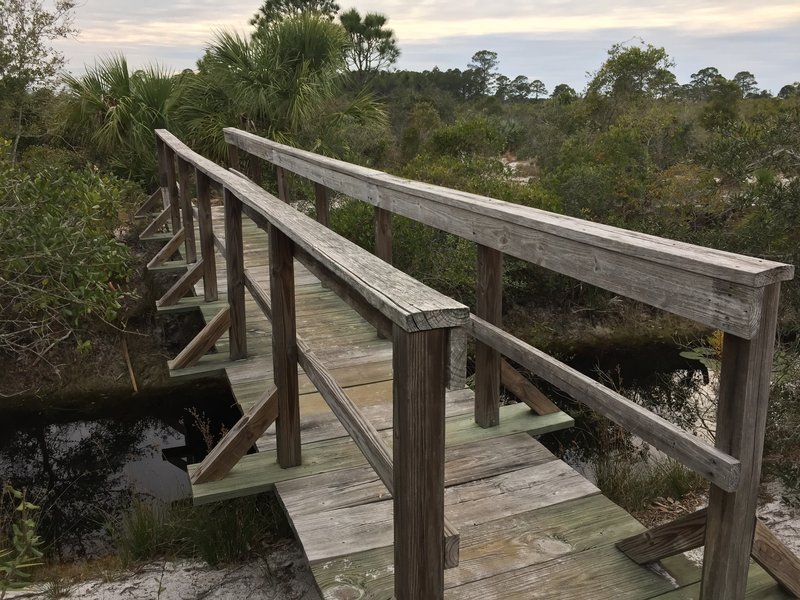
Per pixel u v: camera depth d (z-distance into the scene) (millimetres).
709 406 5301
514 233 2537
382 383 3855
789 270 1590
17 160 8938
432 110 16172
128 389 6219
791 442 4117
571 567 2344
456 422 3359
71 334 6473
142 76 10234
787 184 6574
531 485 2840
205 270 5324
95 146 9969
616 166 9086
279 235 2748
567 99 15906
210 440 4582
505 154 16484
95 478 4785
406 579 1640
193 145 9977
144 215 8289
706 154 7230
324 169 4520
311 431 3309
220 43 10055
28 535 2697
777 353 4617
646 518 3578
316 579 2295
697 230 7770
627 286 1964
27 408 5898
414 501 1590
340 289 2084
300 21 10312
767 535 2045
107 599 3029
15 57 8914
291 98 9922
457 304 1470
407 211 3383
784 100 14461
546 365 2441
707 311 1696
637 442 4562
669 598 2195
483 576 2301
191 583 3080
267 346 4480
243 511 3469
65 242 4535
